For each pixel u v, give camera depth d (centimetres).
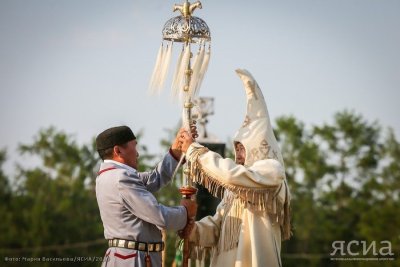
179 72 698
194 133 697
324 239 3572
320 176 3819
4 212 3809
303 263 3509
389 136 3997
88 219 3778
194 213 684
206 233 708
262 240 679
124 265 663
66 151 3997
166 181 717
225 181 663
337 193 3834
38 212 3709
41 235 3681
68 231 3703
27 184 3928
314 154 3822
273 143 689
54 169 4003
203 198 1055
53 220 3728
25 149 4025
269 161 672
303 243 3562
